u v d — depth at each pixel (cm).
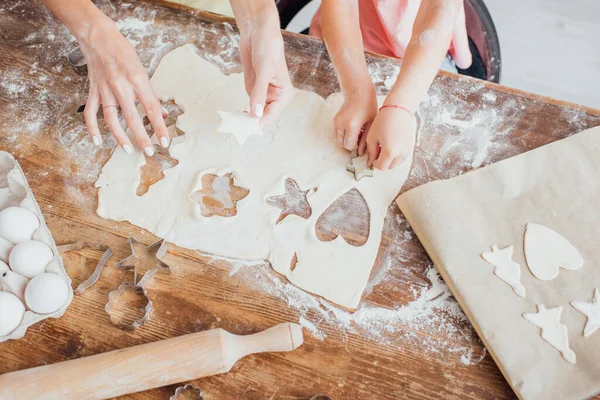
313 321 88
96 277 94
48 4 108
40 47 121
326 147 104
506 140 102
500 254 88
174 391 84
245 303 90
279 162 103
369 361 84
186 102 111
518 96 107
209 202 100
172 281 93
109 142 108
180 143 106
